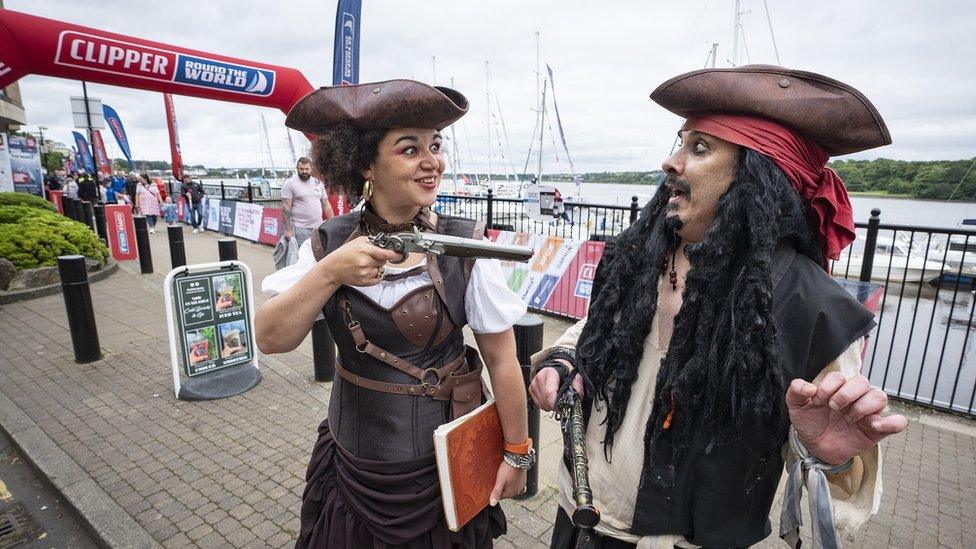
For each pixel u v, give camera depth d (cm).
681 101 105
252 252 1109
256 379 417
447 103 117
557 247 637
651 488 113
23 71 500
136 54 550
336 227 139
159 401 388
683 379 102
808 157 103
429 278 134
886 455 334
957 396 464
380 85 123
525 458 148
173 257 738
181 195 1653
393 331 130
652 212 123
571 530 134
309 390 411
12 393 400
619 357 118
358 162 130
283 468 307
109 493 282
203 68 603
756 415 98
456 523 131
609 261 134
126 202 1794
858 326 95
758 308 94
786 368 97
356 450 138
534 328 258
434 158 129
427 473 135
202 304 399
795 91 96
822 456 91
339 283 118
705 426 104
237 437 340
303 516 151
